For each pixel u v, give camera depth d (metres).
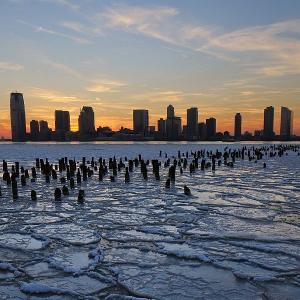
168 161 31.92
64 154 55.97
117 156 49.03
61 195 16.45
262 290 6.50
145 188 18.73
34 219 11.81
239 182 20.78
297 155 49.88
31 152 64.69
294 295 6.30
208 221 11.34
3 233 10.18
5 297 6.30
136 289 6.59
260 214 12.24
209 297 6.25
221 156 47.34
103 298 6.25
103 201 15.00
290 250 8.47
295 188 18.22
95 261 7.87
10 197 16.16
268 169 29.12
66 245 9.05
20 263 7.88
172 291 6.50
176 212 12.70
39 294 6.41
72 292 6.44
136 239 9.49
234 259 7.95
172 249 8.66
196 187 18.77
